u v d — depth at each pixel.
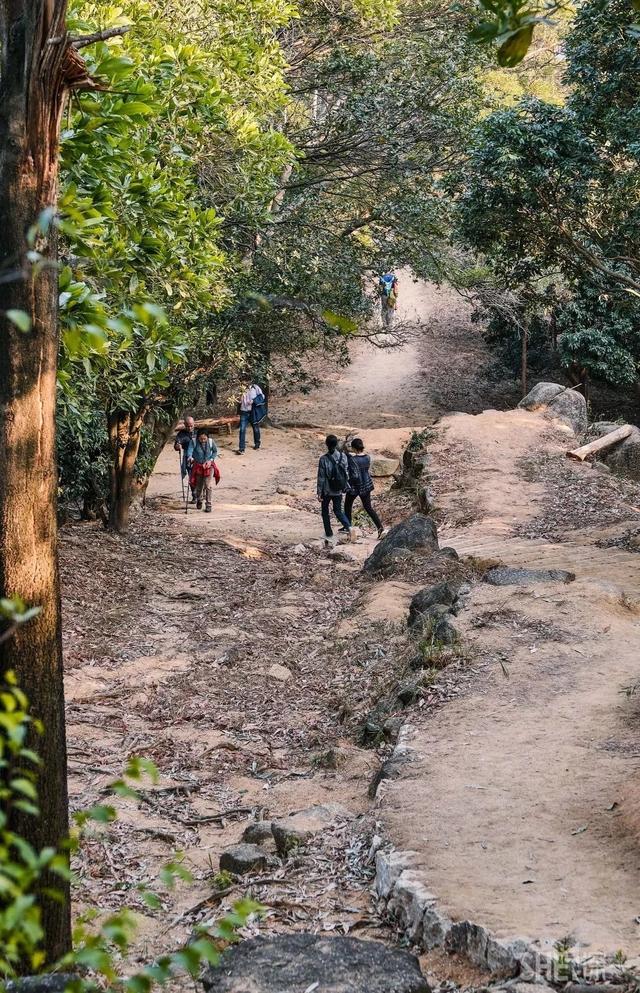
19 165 4.50
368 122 22.91
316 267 20.84
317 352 41.59
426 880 5.98
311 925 6.01
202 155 13.97
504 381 39.81
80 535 17.50
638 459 22.75
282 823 7.23
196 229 11.21
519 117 18.59
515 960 5.09
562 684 9.16
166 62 10.96
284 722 10.16
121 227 9.48
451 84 22.91
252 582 15.85
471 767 7.61
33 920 2.20
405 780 7.52
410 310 46.28
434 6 24.58
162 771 8.89
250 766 9.07
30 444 4.66
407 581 14.63
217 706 10.63
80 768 8.83
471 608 11.25
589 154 18.39
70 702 10.50
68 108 7.37
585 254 18.92
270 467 28.77
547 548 16.19
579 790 7.07
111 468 18.14
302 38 23.86
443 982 5.24
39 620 4.71
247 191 15.74
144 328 9.79
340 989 4.72
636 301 19.42
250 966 4.93
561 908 5.54
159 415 19.27
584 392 35.09
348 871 6.62
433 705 9.05
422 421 35.84
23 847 2.26
